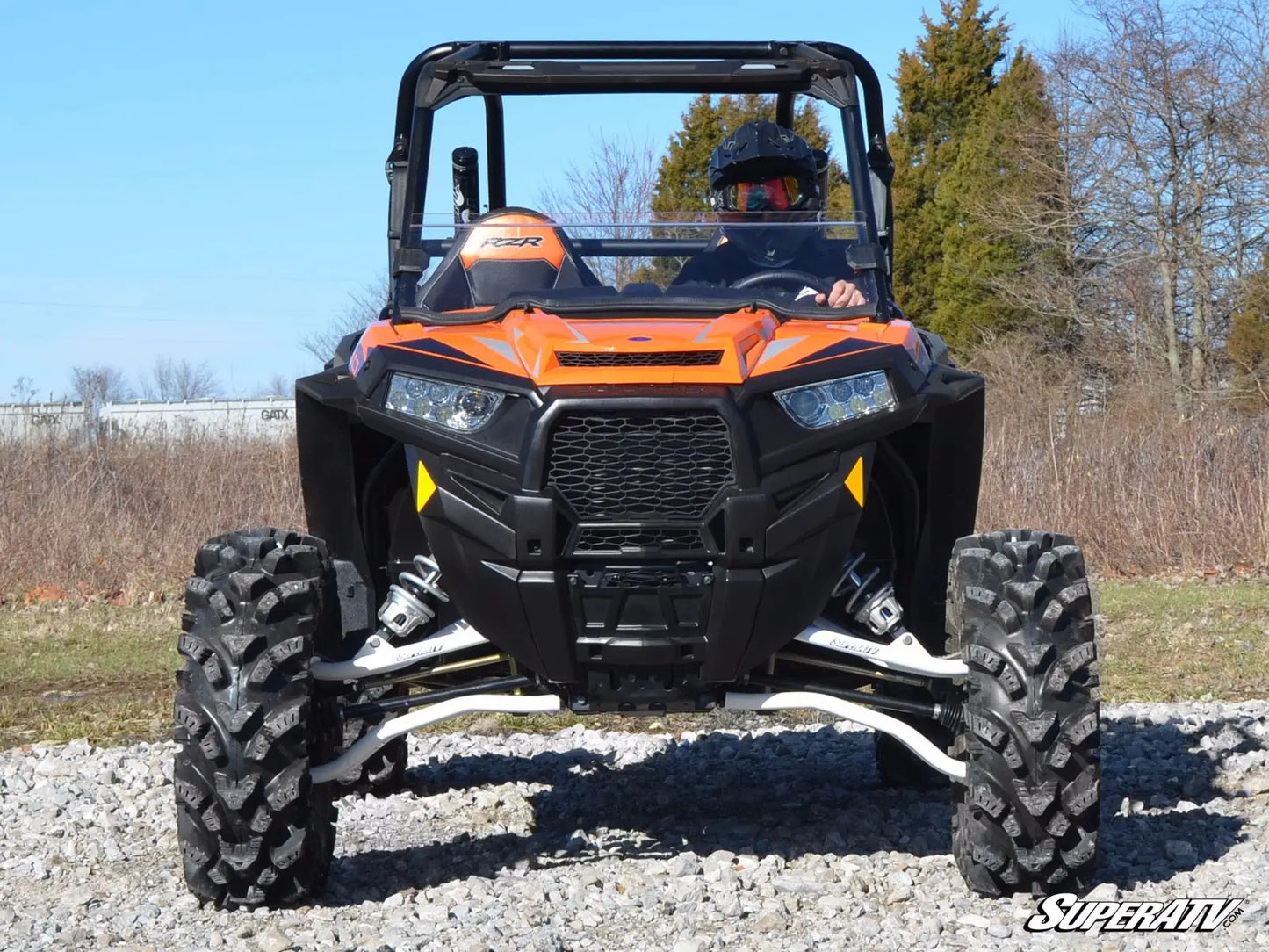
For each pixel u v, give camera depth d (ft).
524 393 13.00
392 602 14.38
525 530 12.80
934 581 15.02
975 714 12.96
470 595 13.30
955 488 14.76
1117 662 28.94
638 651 13.04
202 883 13.43
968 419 14.53
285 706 13.10
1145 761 20.06
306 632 13.41
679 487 12.90
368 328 15.17
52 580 44.80
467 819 17.97
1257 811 17.10
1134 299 99.91
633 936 12.71
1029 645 12.92
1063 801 12.87
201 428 55.36
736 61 16.28
